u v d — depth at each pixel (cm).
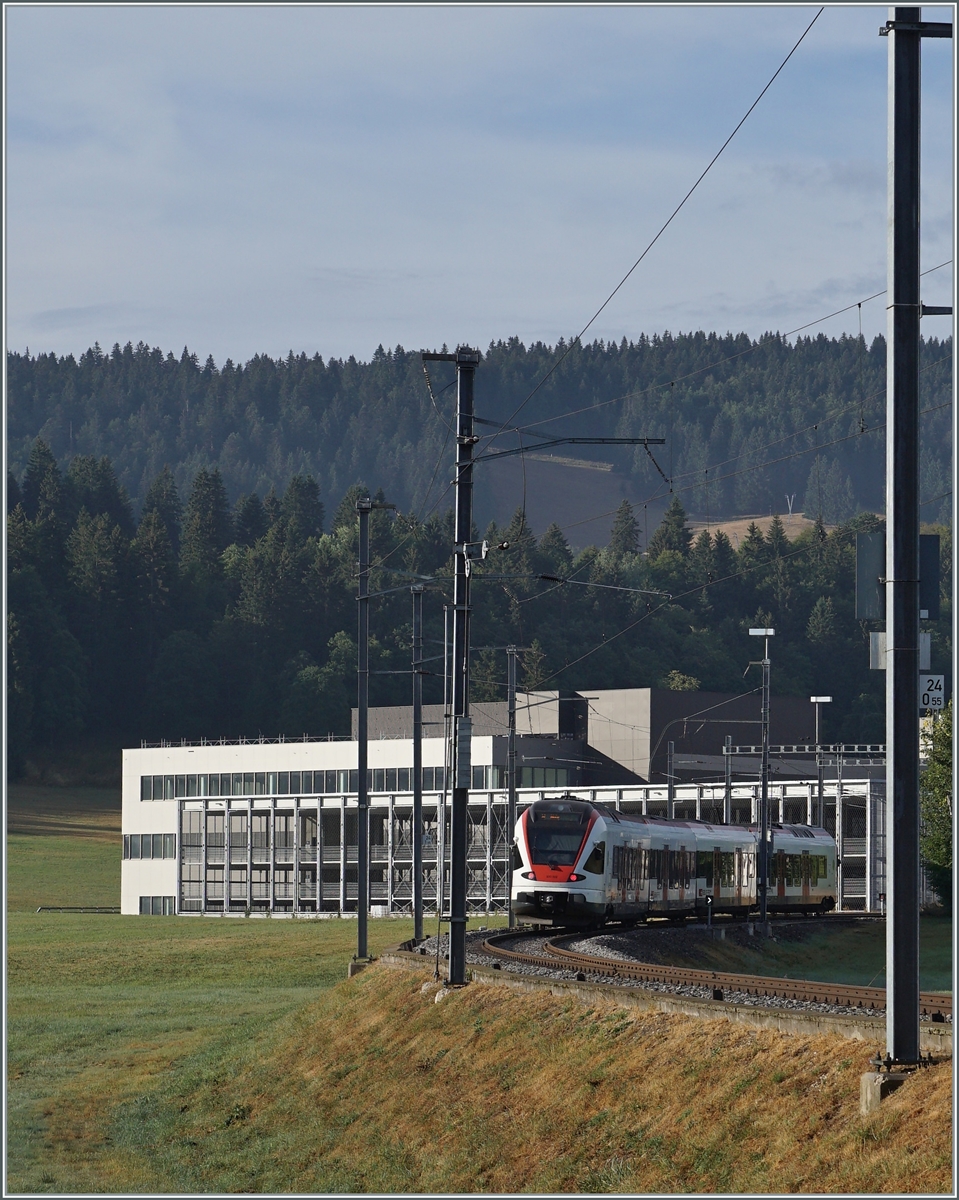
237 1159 12106
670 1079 9056
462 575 13750
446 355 13800
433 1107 11150
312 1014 16225
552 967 14638
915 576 7888
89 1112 14638
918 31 7956
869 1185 7031
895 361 7931
